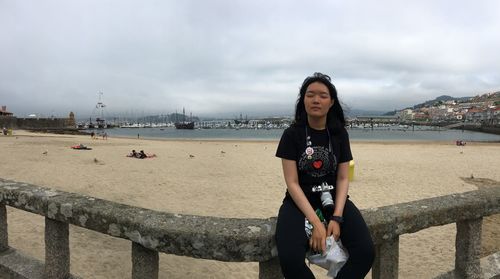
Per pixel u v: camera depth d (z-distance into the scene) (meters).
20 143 35.09
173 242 1.92
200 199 11.88
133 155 24.70
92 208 2.23
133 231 2.03
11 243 7.19
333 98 2.31
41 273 2.68
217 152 30.91
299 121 2.31
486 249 7.46
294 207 2.14
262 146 40.81
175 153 28.98
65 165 19.03
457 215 2.50
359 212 2.15
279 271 2.03
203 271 6.37
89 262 6.50
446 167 21.30
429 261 7.03
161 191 12.92
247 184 14.70
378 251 2.29
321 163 2.21
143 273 2.09
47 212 2.43
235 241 1.89
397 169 20.11
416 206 2.44
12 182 2.98
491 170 20.28
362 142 52.72
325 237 1.97
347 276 1.97
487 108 166.12
